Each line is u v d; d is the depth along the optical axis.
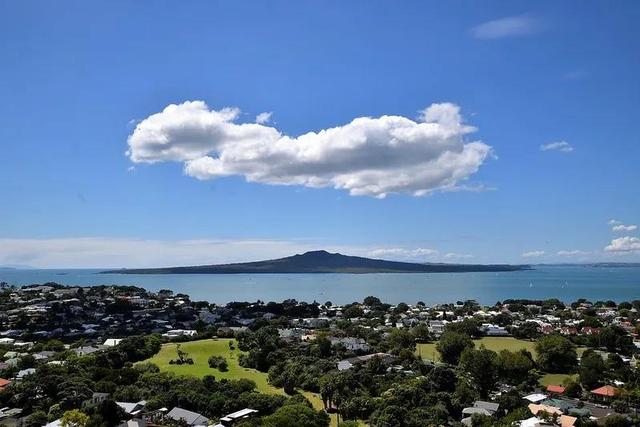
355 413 117.50
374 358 156.88
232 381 135.50
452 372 141.38
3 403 115.00
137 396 119.12
